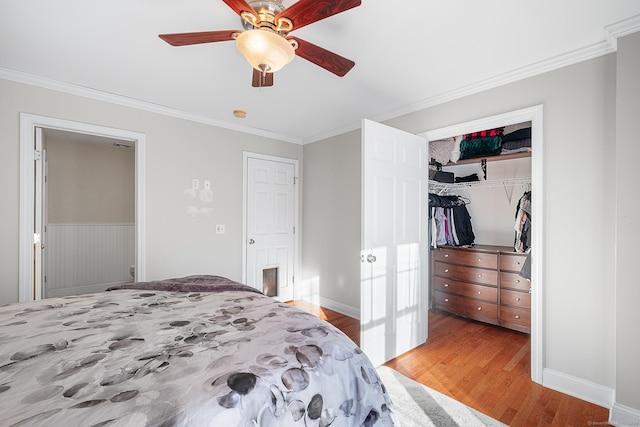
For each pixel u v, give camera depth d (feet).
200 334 3.74
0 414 2.20
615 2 4.81
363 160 7.24
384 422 3.72
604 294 5.88
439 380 6.87
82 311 4.59
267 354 3.28
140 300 5.22
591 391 5.99
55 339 3.54
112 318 4.29
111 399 2.42
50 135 12.59
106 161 14.64
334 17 5.20
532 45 6.04
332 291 12.09
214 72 7.34
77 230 13.75
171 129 9.88
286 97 8.80
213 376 2.81
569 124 6.30
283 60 4.27
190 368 2.93
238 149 11.54
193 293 5.74
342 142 11.75
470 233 12.42
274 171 12.66
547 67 6.57
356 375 3.63
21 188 7.45
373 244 7.41
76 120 8.18
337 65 5.12
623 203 5.31
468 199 12.77
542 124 6.63
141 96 8.82
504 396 6.23
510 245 11.54
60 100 7.95
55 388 2.56
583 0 4.77
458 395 6.27
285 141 13.00
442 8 4.98
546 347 6.61
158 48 6.28
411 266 8.48
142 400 2.43
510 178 11.47
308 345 3.55
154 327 3.96
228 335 3.72
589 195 6.05
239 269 11.55
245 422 2.53
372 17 5.21
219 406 2.48
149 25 5.51
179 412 2.33
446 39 5.87
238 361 3.10
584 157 6.11
